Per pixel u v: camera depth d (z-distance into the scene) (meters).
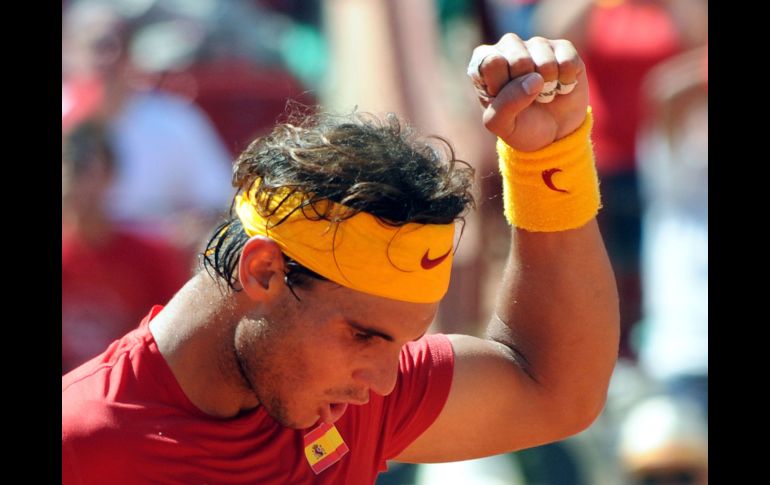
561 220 9.09
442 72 22.16
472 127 20.50
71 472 8.20
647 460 15.91
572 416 9.68
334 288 8.14
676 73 21.39
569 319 9.34
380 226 8.02
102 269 17.92
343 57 22.48
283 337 8.27
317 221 8.07
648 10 21.70
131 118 19.73
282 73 22.48
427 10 22.45
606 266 9.39
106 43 19.64
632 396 17.91
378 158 8.09
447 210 8.21
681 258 20.27
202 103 21.64
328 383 8.34
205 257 8.62
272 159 8.34
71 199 17.89
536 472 16.02
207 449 8.48
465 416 9.55
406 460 9.85
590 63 21.61
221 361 8.52
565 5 22.03
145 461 8.32
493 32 21.59
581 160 8.90
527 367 9.61
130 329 18.03
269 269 8.26
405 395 9.42
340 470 9.05
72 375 8.66
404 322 8.20
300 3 25.19
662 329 19.91
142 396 8.46
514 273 9.50
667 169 20.94
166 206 19.55
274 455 8.75
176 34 22.03
